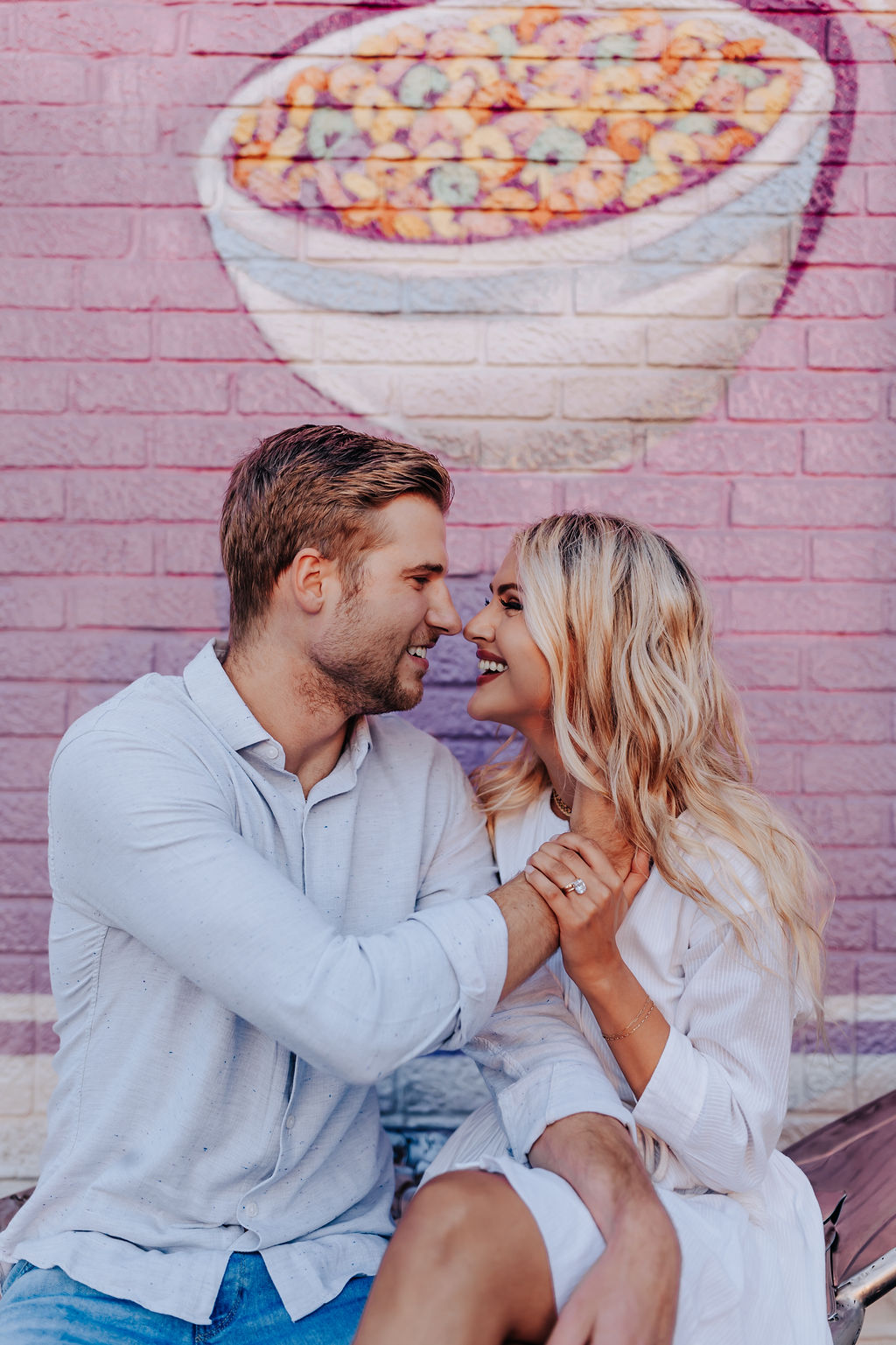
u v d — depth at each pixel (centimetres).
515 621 131
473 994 103
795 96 185
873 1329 165
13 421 183
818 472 186
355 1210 125
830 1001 184
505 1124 117
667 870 118
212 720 119
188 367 184
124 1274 105
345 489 116
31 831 182
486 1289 93
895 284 186
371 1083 100
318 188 183
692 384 186
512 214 184
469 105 183
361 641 119
